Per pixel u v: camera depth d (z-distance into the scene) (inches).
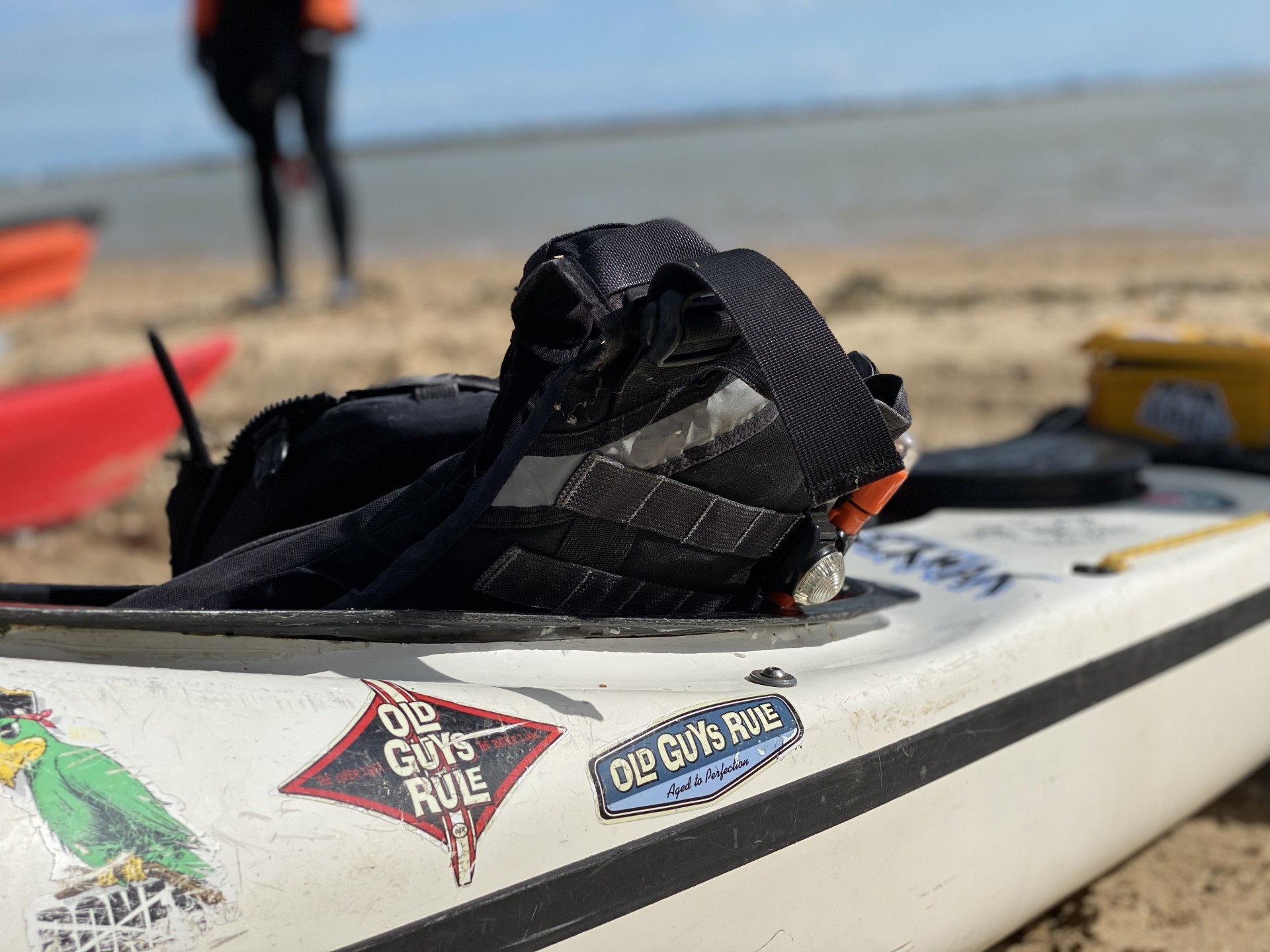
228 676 48.3
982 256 383.6
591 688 55.7
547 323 54.6
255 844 41.7
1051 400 205.5
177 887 39.8
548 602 58.5
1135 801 75.1
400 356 244.5
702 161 1301.7
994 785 64.8
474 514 53.3
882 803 58.7
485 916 45.5
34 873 38.1
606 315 51.2
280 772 44.0
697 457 56.6
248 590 57.2
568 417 53.7
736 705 55.5
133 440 183.2
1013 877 66.9
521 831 46.9
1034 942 79.0
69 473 177.2
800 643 65.2
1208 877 85.8
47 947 37.2
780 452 58.6
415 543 56.5
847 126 2967.5
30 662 45.7
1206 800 84.0
